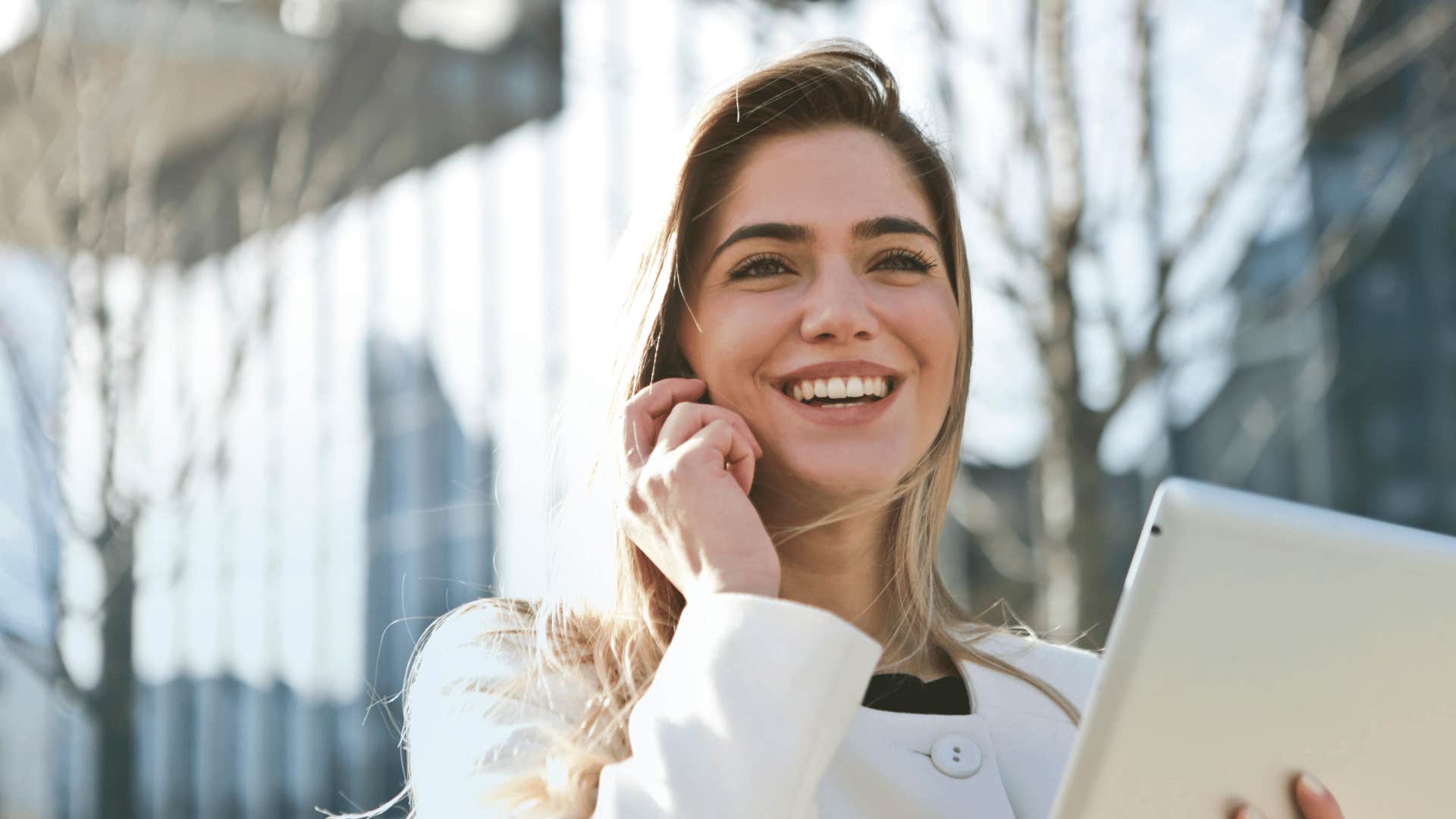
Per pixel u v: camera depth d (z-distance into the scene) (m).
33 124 7.73
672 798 1.14
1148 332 3.74
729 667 1.19
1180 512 1.02
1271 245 5.62
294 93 8.23
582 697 1.38
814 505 1.44
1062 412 3.75
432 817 1.32
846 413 1.42
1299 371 6.61
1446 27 4.06
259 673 8.37
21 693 8.77
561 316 6.88
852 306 1.39
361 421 8.27
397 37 8.20
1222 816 1.05
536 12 7.63
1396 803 1.05
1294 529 1.04
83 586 7.41
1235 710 1.03
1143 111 3.71
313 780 8.27
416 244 8.07
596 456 1.55
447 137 7.95
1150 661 1.02
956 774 1.37
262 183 8.19
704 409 1.39
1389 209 4.91
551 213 7.39
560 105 7.55
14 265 7.59
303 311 8.18
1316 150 5.45
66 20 7.75
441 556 7.87
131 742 7.63
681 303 1.51
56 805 8.63
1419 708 1.04
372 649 8.16
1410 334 6.66
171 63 7.95
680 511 1.30
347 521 8.18
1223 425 6.53
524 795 1.26
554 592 1.51
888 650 1.53
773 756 1.15
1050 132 3.71
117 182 7.78
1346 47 4.46
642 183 1.59
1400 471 6.66
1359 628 1.04
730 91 1.49
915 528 1.52
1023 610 5.73
